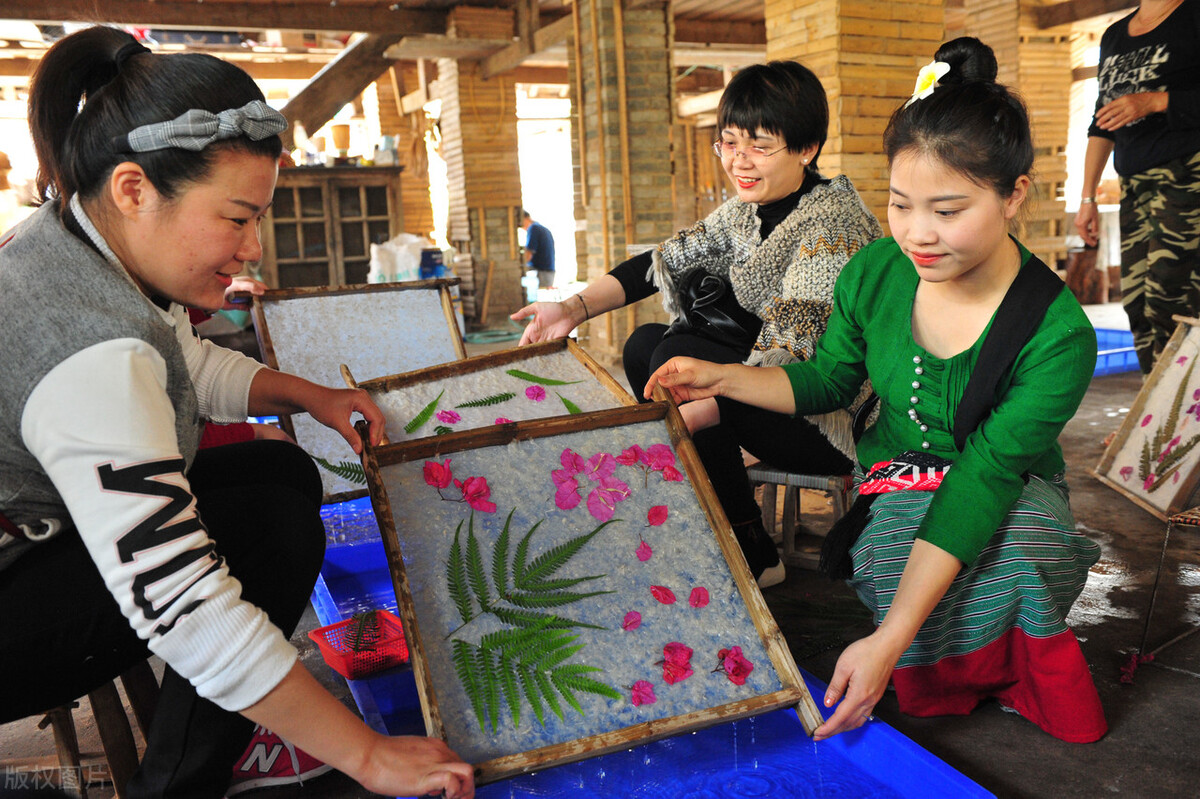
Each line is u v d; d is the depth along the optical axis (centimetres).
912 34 540
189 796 125
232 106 118
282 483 165
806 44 546
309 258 800
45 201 129
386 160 824
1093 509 311
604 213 749
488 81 1051
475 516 151
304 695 115
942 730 175
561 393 211
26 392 109
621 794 153
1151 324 369
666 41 736
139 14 802
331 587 250
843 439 217
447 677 134
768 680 145
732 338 246
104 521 108
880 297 181
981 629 172
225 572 115
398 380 205
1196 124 334
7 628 119
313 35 1090
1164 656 202
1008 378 161
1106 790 154
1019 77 982
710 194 1745
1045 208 960
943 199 143
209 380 173
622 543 154
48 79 124
